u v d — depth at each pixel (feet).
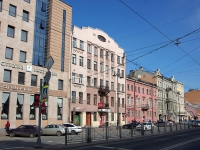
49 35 122.42
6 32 104.01
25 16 113.60
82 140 64.90
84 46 148.46
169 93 262.47
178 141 67.00
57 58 125.29
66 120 126.82
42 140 71.15
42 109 53.36
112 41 176.55
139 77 244.63
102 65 164.66
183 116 297.12
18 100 106.63
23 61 110.63
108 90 160.76
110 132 79.77
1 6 103.55
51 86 120.57
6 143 63.00
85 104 144.87
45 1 123.85
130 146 55.72
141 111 206.80
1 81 100.12
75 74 139.33
